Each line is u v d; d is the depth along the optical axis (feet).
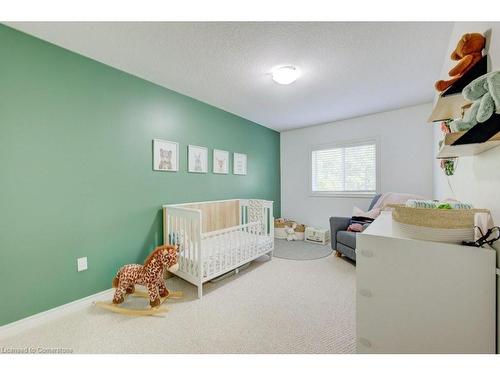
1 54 5.07
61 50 5.97
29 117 5.46
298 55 6.41
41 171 5.65
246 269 9.13
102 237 6.80
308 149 14.57
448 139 3.05
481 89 2.56
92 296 6.55
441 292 2.90
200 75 7.63
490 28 3.06
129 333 5.17
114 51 6.20
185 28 5.26
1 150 5.09
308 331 5.23
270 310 6.13
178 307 6.30
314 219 14.39
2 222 5.11
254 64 6.90
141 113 7.79
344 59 6.63
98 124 6.70
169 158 8.64
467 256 2.76
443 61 6.75
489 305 2.66
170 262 6.38
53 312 5.80
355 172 12.93
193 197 9.70
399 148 11.34
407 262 3.11
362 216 10.19
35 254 5.57
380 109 11.32
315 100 10.02
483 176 3.57
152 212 8.14
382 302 3.28
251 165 13.21
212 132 10.60
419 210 3.13
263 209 10.77
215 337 5.02
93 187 6.60
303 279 8.16
